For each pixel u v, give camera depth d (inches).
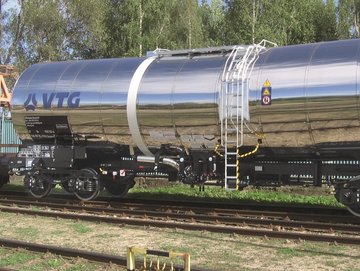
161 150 569.6
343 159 484.7
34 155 645.9
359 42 466.6
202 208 560.4
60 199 647.1
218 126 517.0
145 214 532.7
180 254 211.6
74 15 1488.7
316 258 342.6
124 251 369.7
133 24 1473.9
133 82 567.2
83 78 609.9
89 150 620.7
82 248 382.3
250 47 522.3
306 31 1569.9
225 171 514.9
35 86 642.2
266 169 518.9
